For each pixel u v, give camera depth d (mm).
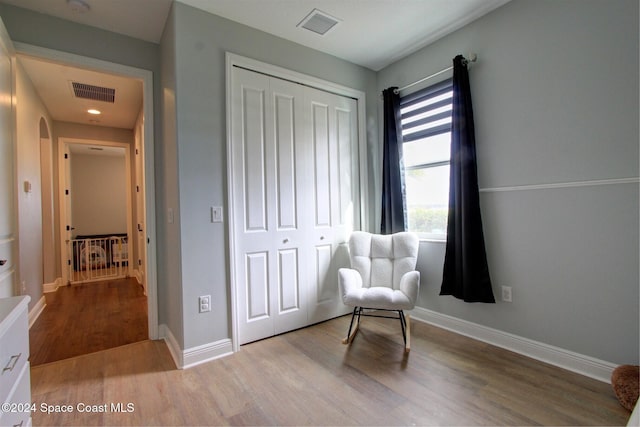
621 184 1865
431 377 2018
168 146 2496
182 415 1691
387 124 3203
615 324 1896
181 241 2223
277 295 2723
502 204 2398
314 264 2971
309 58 2941
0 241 2004
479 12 2463
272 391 1897
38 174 3613
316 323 2979
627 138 1836
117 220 7367
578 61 2012
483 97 2500
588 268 1996
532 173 2232
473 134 2510
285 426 1599
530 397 1789
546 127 2160
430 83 2916
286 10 2389
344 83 3193
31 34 2266
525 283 2287
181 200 2225
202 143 2318
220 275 2385
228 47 2469
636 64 1801
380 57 3160
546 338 2189
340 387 1926
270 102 2701
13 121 2225
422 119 2982
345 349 2443
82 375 2109
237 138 2506
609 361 1920
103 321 3256
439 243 2844
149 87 2715
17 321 1130
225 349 2383
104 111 4352
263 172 2650
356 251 2895
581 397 1778
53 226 4668
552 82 2127
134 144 5223
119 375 2105
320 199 3020
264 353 2395
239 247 2506
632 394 1628
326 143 3072
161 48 2682
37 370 2180
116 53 2580
